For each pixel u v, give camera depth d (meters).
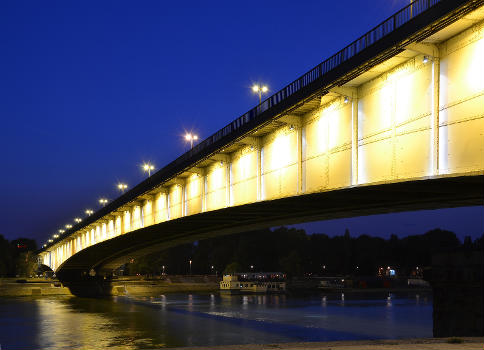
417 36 27.62
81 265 161.00
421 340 25.17
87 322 76.00
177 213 68.88
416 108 29.67
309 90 36.62
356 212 48.81
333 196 39.56
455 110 27.23
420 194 37.16
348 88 34.72
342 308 120.38
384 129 32.09
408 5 28.03
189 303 135.12
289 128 42.84
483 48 25.72
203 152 55.53
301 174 41.06
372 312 108.56
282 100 40.19
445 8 25.25
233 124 48.66
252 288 194.62
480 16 25.33
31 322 76.12
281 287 193.00
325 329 73.06
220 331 65.62
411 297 169.50
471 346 21.25
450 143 27.50
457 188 33.03
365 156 33.72
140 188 79.56
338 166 36.44
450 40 27.72
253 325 74.25
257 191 47.62
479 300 32.44
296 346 23.81
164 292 194.75
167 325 72.25
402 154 30.58
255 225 66.06
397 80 31.14
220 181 55.78
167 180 67.19
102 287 164.38
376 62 30.70
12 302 120.38
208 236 85.19
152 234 88.31
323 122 38.44
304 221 59.22
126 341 56.41
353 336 64.62
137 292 188.88
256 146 47.72
